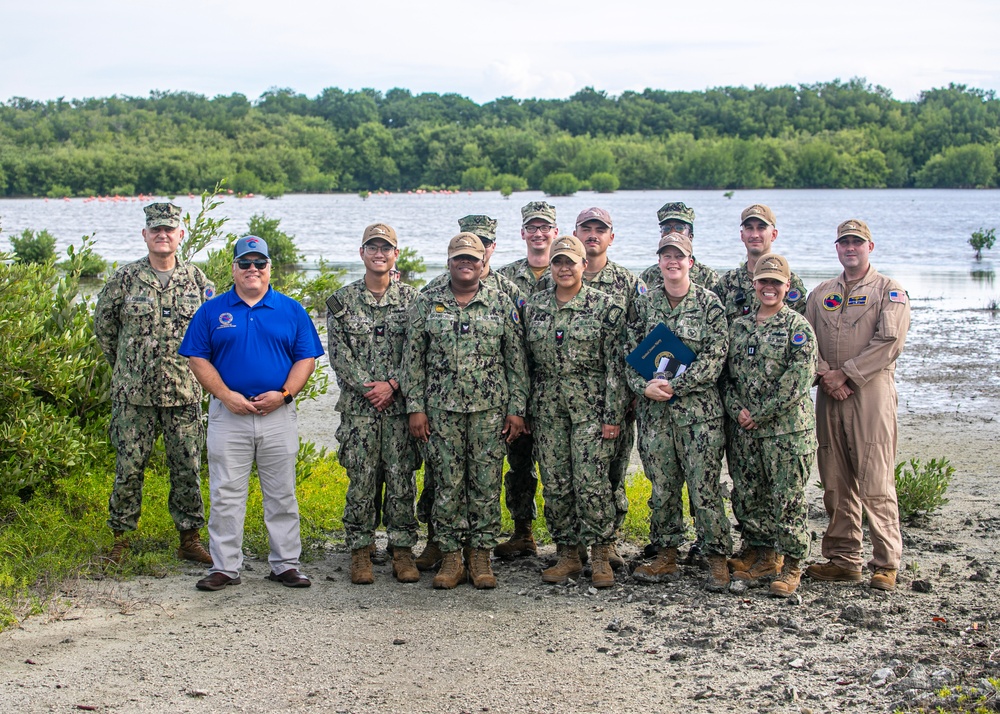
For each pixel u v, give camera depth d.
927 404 12.71
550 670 4.97
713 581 6.15
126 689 4.72
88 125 151.25
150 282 6.46
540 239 7.19
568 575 6.40
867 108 165.00
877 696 4.63
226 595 6.03
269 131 155.25
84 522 6.98
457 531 6.31
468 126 173.75
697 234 49.72
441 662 5.07
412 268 29.06
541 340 6.22
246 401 6.02
